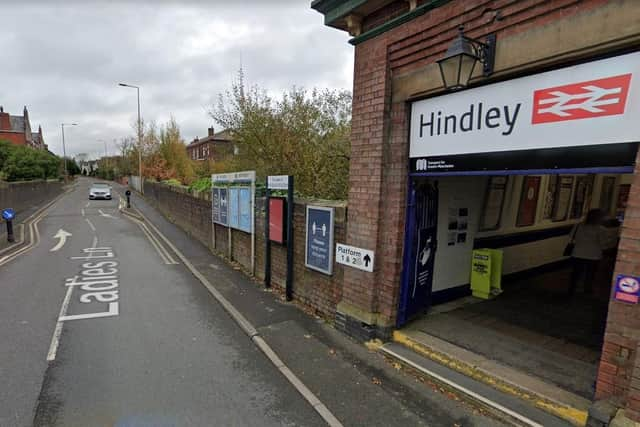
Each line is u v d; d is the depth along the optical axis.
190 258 10.70
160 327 5.62
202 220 13.32
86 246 12.42
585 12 2.86
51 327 5.55
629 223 2.71
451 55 3.47
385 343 4.79
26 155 31.95
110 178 70.94
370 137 4.82
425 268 5.27
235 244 10.03
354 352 4.73
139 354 4.73
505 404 3.43
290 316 6.03
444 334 4.76
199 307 6.57
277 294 7.27
